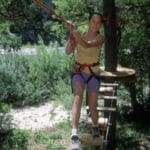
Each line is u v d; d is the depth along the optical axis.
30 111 16.48
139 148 12.70
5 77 17.58
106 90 8.76
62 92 17.95
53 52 19.67
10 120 13.02
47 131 13.69
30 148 12.16
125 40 13.85
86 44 6.39
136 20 13.23
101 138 6.91
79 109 6.49
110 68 10.17
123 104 16.03
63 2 13.81
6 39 18.33
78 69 6.61
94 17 6.50
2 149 11.70
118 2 13.20
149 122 14.92
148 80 15.27
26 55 20.28
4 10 12.06
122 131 13.97
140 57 14.66
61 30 14.38
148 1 12.99
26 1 12.26
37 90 17.78
